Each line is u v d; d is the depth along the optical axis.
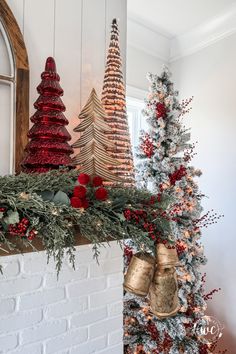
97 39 1.49
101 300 1.20
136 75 2.43
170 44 2.68
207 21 2.34
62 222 0.85
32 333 1.00
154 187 1.62
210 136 2.42
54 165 1.06
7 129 1.16
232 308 2.25
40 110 1.09
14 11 1.23
